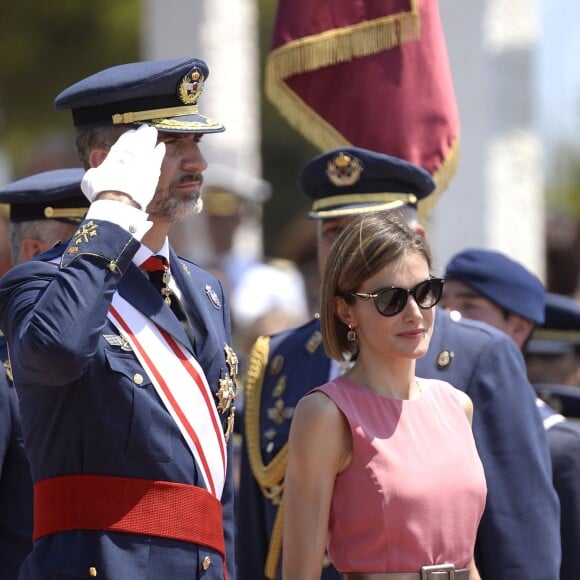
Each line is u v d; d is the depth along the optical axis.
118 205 13.41
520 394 16.47
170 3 38.81
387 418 13.74
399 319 13.66
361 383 13.97
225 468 14.38
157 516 13.57
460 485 13.70
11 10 61.12
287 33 19.53
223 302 15.45
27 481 16.19
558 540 16.12
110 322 13.80
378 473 13.45
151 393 13.73
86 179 13.66
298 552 13.57
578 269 27.92
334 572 16.25
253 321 31.41
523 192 36.12
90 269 13.11
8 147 63.72
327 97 19.62
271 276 32.75
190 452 13.88
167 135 14.21
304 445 13.64
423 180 18.17
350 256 13.77
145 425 13.59
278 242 87.81
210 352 14.48
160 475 13.66
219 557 14.16
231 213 34.75
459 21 34.78
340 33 19.31
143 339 13.86
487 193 35.16
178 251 34.91
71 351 12.77
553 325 22.36
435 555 13.48
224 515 14.79
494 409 16.23
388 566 13.41
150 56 38.97
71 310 12.88
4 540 16.19
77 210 17.98
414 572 13.41
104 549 13.37
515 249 35.97
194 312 14.61
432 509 13.48
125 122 14.30
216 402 14.45
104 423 13.49
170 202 14.21
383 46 19.28
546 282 28.03
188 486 13.80
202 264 33.56
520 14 35.66
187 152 14.36
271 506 17.91
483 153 35.06
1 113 63.09
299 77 19.70
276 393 18.09
